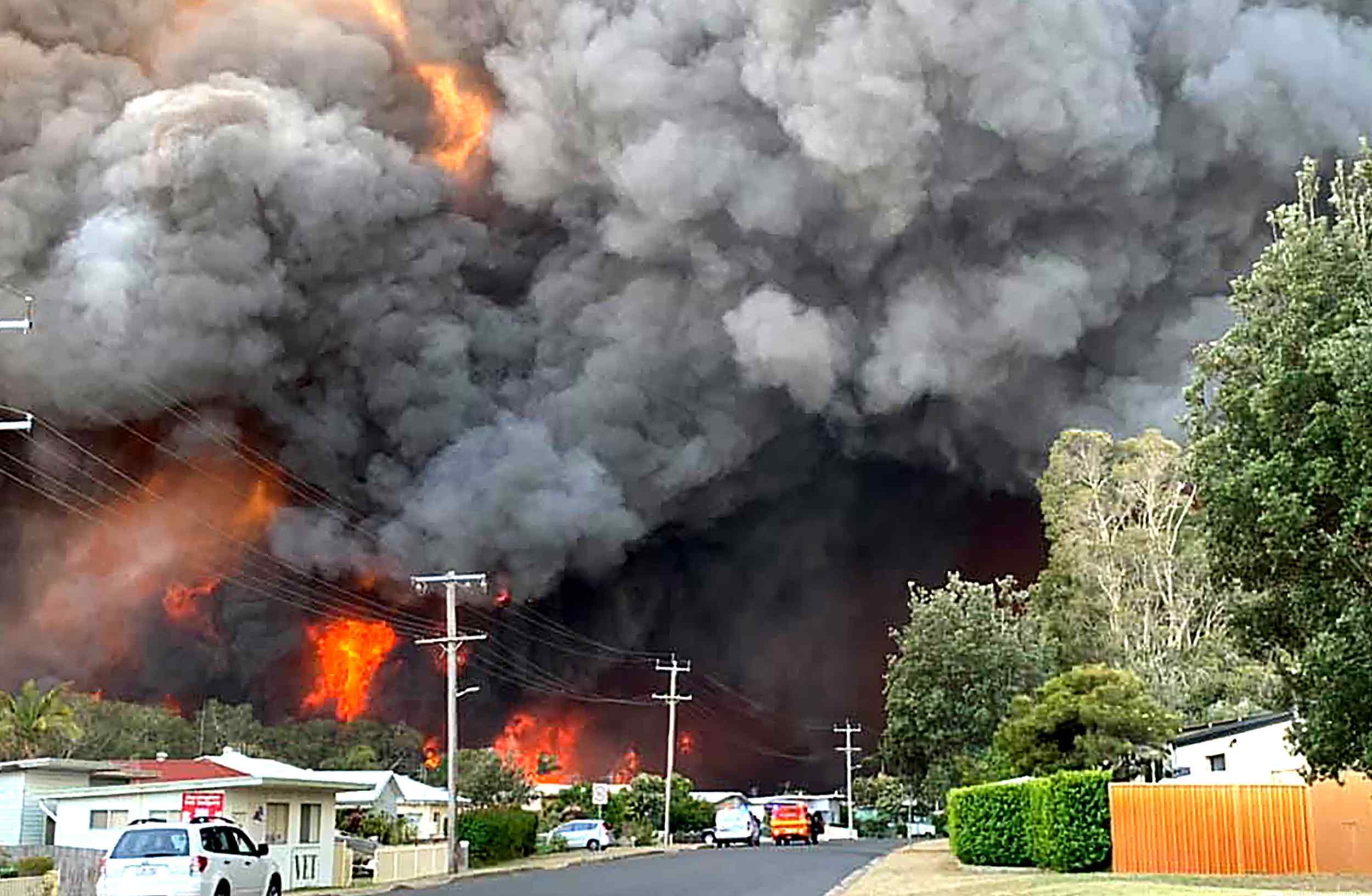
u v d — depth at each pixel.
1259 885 24.44
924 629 61.88
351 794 59.69
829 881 32.81
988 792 36.25
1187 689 57.44
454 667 52.12
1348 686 21.47
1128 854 30.02
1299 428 22.36
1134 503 64.94
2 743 58.09
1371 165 23.75
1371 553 21.39
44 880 31.92
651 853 58.44
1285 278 23.16
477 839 55.88
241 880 25.38
